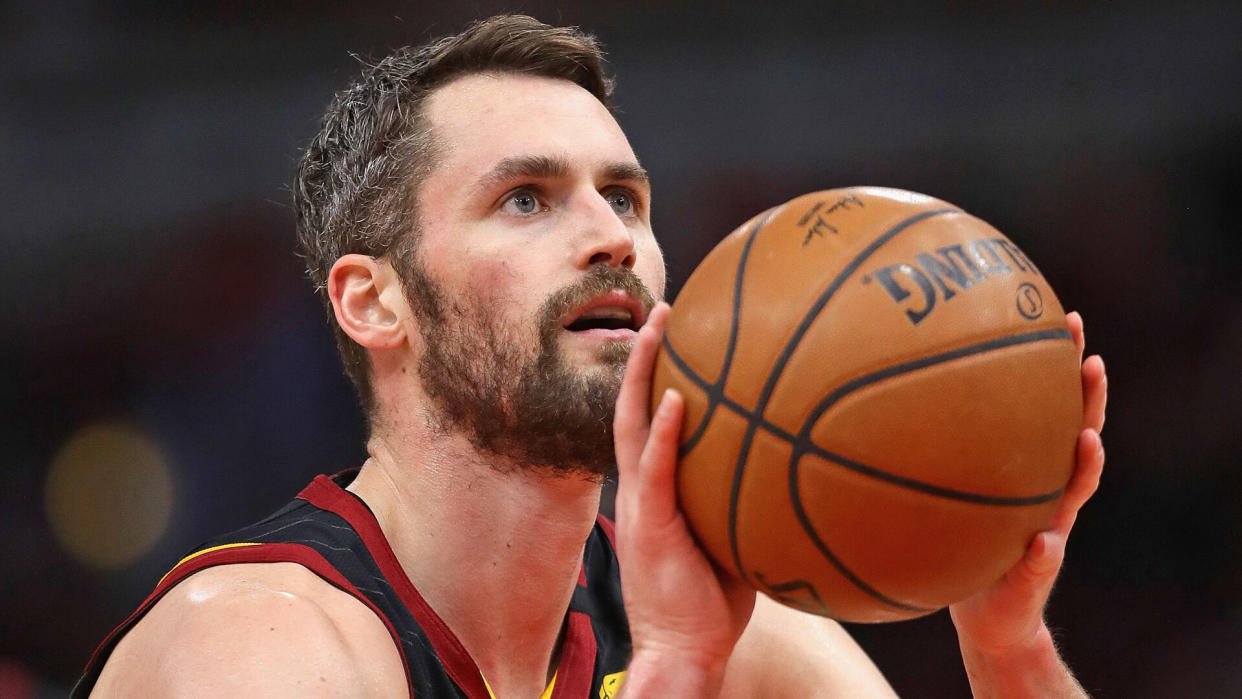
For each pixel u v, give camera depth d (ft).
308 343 59.16
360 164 21.61
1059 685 18.70
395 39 58.90
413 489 20.61
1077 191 54.90
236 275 59.98
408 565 20.49
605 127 20.84
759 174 57.06
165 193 60.59
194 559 19.17
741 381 14.55
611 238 19.25
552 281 19.20
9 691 50.14
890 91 55.98
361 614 18.28
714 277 15.51
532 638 20.89
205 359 59.88
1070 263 55.21
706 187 57.41
